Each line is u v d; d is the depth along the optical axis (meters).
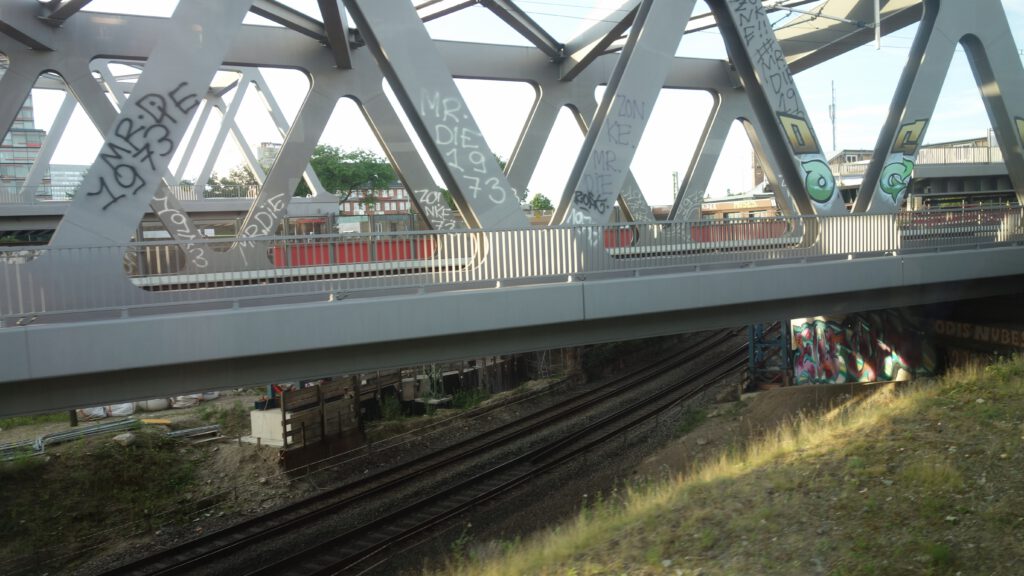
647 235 14.29
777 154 17.80
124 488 18.16
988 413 11.57
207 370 11.05
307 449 19.77
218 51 11.77
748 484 10.53
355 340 11.37
